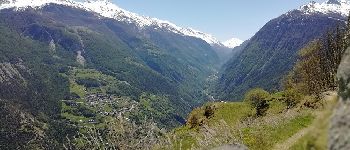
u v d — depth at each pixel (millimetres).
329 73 51531
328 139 4699
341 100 4824
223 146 7160
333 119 4762
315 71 57188
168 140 16438
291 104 55344
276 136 24031
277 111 54625
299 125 25797
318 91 50906
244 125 34469
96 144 14383
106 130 14844
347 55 5109
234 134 19969
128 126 14656
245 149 6902
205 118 58094
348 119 4555
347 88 4812
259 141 21781
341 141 4484
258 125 32500
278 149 20031
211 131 18172
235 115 56875
